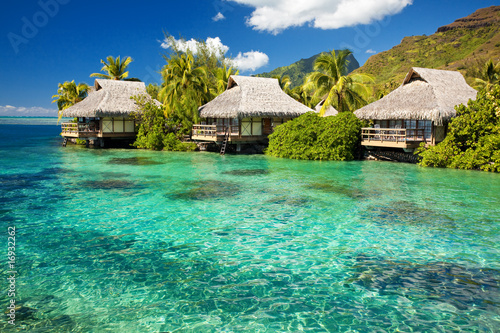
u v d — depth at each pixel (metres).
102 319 5.29
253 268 7.06
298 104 31.61
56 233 9.12
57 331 4.97
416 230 9.35
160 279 6.57
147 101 34.97
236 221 10.19
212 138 29.20
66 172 19.09
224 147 28.44
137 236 8.92
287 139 26.44
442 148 21.28
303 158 25.48
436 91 23.03
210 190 14.44
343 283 6.43
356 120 25.56
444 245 8.27
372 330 5.02
